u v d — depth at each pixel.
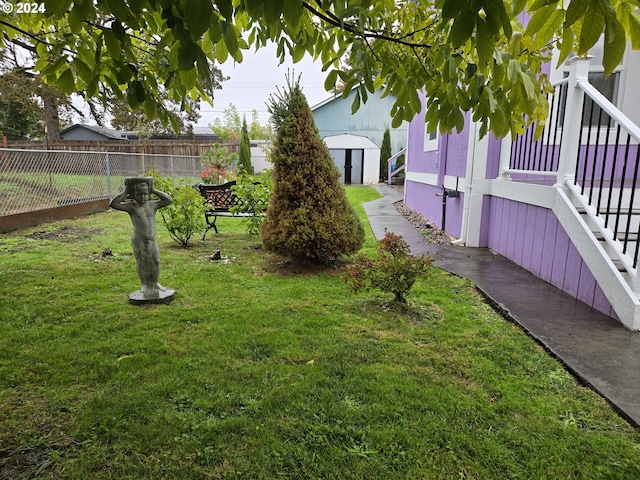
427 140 9.10
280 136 4.70
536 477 1.63
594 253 3.35
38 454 1.77
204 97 2.33
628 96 4.98
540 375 2.39
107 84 1.99
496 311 3.44
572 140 3.89
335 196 4.74
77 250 5.83
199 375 2.41
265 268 4.92
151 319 3.29
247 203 6.14
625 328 2.98
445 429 1.91
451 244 6.12
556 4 1.30
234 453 1.77
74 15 1.46
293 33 2.04
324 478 1.64
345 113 22.58
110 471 1.68
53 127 17.56
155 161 13.08
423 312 3.42
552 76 4.96
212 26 1.30
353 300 3.74
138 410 2.07
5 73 14.98
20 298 3.75
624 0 1.24
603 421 1.96
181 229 6.09
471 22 1.09
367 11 2.02
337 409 2.06
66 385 2.31
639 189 4.35
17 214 7.45
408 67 2.20
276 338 2.91
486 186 5.80
